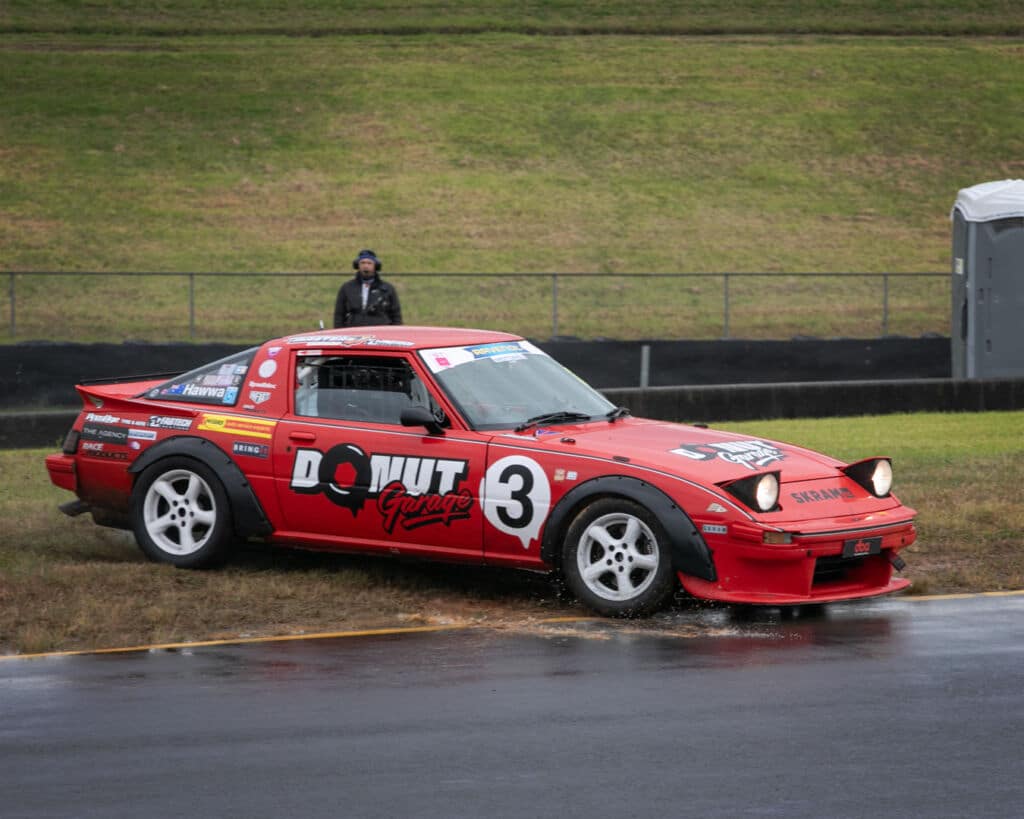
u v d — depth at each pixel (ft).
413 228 169.07
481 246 163.94
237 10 255.29
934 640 34.32
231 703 29.07
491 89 217.36
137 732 27.09
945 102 217.77
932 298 148.97
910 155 200.03
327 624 36.52
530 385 41.78
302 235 165.58
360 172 187.11
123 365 100.32
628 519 36.78
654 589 36.40
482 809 22.75
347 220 171.12
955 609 38.01
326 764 25.07
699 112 211.61
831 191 187.73
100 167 183.93
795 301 146.41
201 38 238.48
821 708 28.35
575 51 237.04
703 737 26.48
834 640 34.35
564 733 26.81
